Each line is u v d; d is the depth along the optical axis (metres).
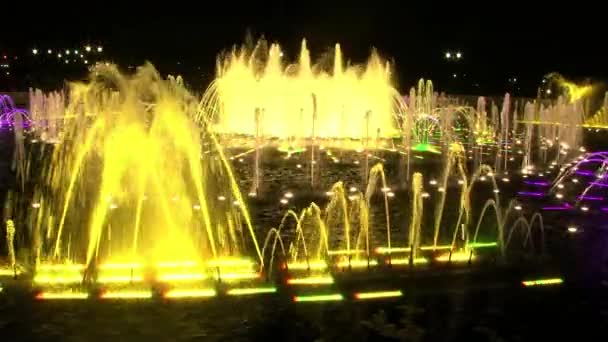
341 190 18.11
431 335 8.76
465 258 12.10
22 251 12.20
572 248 12.87
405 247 12.74
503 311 9.62
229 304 9.69
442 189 18.97
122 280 10.64
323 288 10.38
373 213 15.62
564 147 31.00
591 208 16.64
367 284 10.60
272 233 13.59
